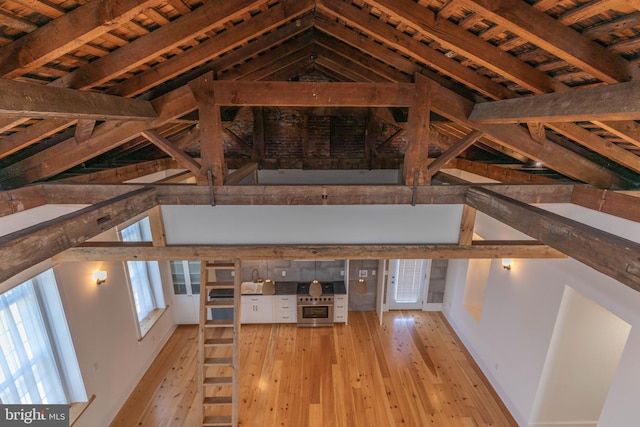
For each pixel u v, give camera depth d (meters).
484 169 5.05
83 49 2.10
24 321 3.18
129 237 5.09
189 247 3.62
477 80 2.83
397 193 3.40
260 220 3.64
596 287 3.12
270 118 6.49
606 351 3.75
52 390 3.49
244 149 6.52
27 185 3.19
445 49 2.71
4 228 2.88
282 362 5.38
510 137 3.14
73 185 3.28
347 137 6.63
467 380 5.03
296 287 6.59
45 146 3.18
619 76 1.87
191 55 2.77
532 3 1.75
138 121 3.12
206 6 2.21
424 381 5.00
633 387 2.73
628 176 3.26
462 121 3.19
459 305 6.13
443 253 3.69
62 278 3.47
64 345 3.54
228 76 4.08
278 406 4.52
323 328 6.33
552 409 3.98
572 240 1.93
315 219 3.66
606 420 2.98
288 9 2.80
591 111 1.84
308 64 5.50
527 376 4.09
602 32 1.72
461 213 3.64
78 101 2.05
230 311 6.43
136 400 4.60
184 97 3.10
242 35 2.75
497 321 4.81
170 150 3.28
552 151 3.16
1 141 2.72
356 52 4.14
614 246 1.63
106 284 4.24
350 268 6.71
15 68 1.78
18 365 3.11
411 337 6.08
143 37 2.26
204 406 4.10
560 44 1.81
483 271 5.79
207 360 4.12
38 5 1.59
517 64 2.34
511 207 2.60
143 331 5.24
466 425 4.25
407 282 6.91
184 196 3.39
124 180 4.68
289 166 6.59
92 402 3.83
